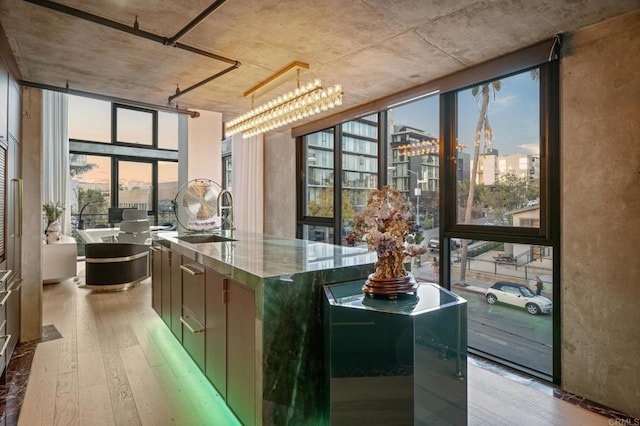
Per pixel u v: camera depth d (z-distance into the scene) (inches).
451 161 131.9
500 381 103.7
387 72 128.5
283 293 69.4
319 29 98.0
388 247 66.7
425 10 87.8
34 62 118.8
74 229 282.8
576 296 96.0
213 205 164.4
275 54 114.8
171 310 122.5
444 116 132.8
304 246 110.9
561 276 99.5
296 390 71.1
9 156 105.3
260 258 87.7
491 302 121.2
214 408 88.5
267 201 237.8
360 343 63.4
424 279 143.8
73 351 120.8
